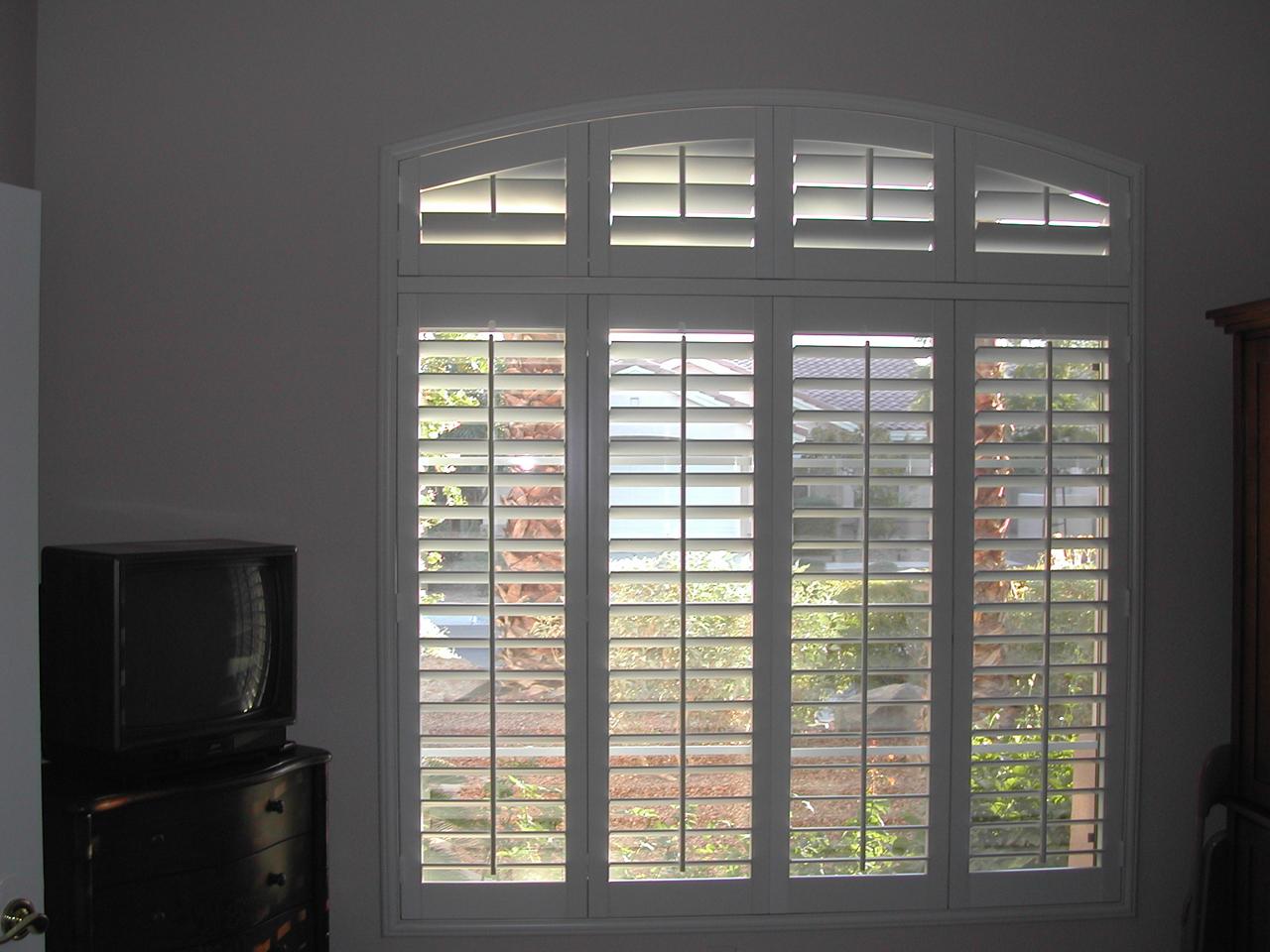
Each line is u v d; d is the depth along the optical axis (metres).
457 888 2.22
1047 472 2.29
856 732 2.25
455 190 2.23
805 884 2.27
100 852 1.58
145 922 1.62
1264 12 2.37
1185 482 2.35
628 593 2.22
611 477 2.20
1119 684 2.32
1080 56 2.33
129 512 2.17
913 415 2.26
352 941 2.21
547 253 2.21
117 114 2.17
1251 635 2.02
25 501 1.57
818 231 2.25
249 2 2.19
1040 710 2.30
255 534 2.20
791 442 2.24
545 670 2.20
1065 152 2.32
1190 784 2.35
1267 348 1.97
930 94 2.29
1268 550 1.98
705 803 2.25
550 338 2.22
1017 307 2.30
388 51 2.21
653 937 2.26
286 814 1.80
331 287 2.20
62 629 1.70
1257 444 2.00
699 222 2.23
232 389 2.20
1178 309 2.35
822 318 2.26
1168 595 2.34
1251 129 2.37
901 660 2.27
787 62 2.27
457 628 2.20
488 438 2.18
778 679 2.24
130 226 2.18
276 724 1.82
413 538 2.20
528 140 2.22
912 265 2.28
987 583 2.29
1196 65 2.36
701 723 2.24
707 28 2.25
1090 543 2.30
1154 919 2.34
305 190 2.20
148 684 1.67
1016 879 2.31
